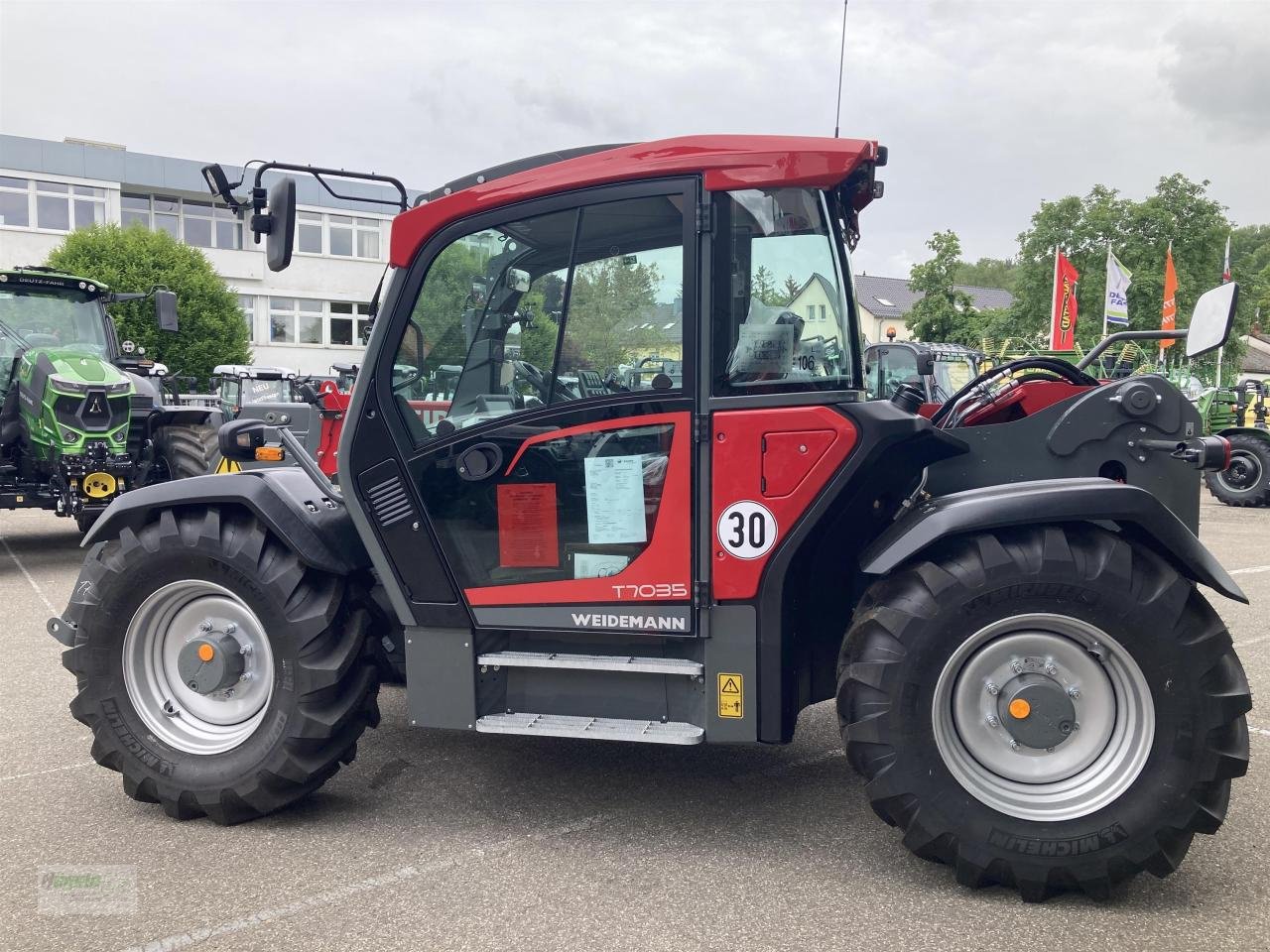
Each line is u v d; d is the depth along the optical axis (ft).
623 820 10.64
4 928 8.41
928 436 9.55
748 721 9.54
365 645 10.75
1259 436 39.70
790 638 9.67
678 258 9.45
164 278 89.76
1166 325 80.89
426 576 10.22
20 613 21.95
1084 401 9.89
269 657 10.50
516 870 9.43
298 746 10.33
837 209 9.55
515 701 10.30
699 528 9.51
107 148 107.34
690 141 9.34
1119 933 8.21
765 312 9.35
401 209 11.05
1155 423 9.82
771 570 9.36
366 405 10.18
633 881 9.20
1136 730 8.71
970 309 114.83
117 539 11.20
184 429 29.73
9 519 38.99
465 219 9.87
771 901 8.78
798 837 10.18
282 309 116.16
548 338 9.82
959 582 8.72
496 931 8.29
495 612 10.09
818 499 9.27
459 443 10.02
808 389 9.34
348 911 8.64
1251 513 38.86
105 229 91.61
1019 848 8.66
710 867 9.48
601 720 9.99
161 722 10.86
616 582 9.75
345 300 119.24
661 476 9.58
